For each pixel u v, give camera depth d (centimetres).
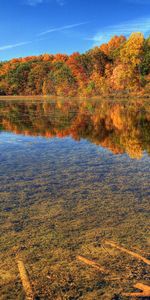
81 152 1220
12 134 1722
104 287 389
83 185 800
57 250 473
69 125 2114
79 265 434
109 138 1541
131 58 6281
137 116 2642
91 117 2644
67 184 808
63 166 997
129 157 1125
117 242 497
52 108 3978
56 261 443
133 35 6272
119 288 387
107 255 458
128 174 905
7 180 840
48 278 405
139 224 566
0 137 1611
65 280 402
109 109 3550
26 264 436
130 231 537
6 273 416
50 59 11094
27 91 10500
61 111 3397
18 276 409
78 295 375
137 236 518
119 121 2289
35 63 10669
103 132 1753
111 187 784
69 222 573
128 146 1328
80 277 407
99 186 793
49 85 9581
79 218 592
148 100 5381
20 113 3192
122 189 768
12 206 652
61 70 8862
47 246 485
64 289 385
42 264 436
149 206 656
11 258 452
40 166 995
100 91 7244
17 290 383
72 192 745
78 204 665
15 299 369
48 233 529
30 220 582
